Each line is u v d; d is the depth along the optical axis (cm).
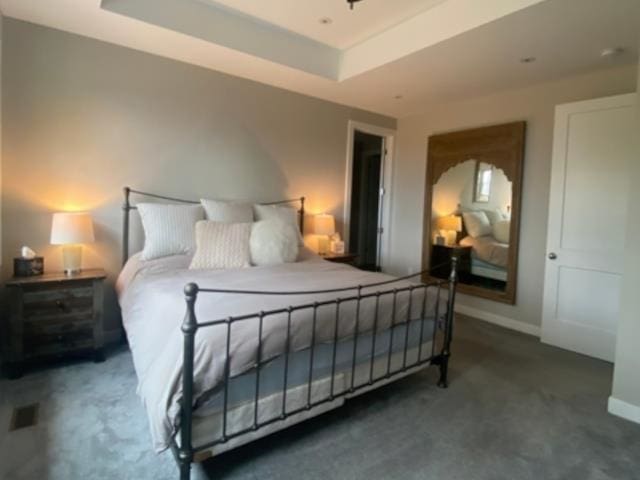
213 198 364
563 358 317
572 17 234
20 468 165
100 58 297
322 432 202
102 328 276
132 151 317
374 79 361
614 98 305
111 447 181
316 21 308
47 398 224
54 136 284
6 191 270
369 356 214
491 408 232
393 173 518
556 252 343
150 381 154
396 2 274
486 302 418
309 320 182
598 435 207
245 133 380
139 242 324
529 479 171
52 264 289
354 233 666
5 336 263
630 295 224
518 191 381
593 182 319
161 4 271
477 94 402
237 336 159
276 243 309
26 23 268
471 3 254
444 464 179
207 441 156
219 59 327
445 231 459
